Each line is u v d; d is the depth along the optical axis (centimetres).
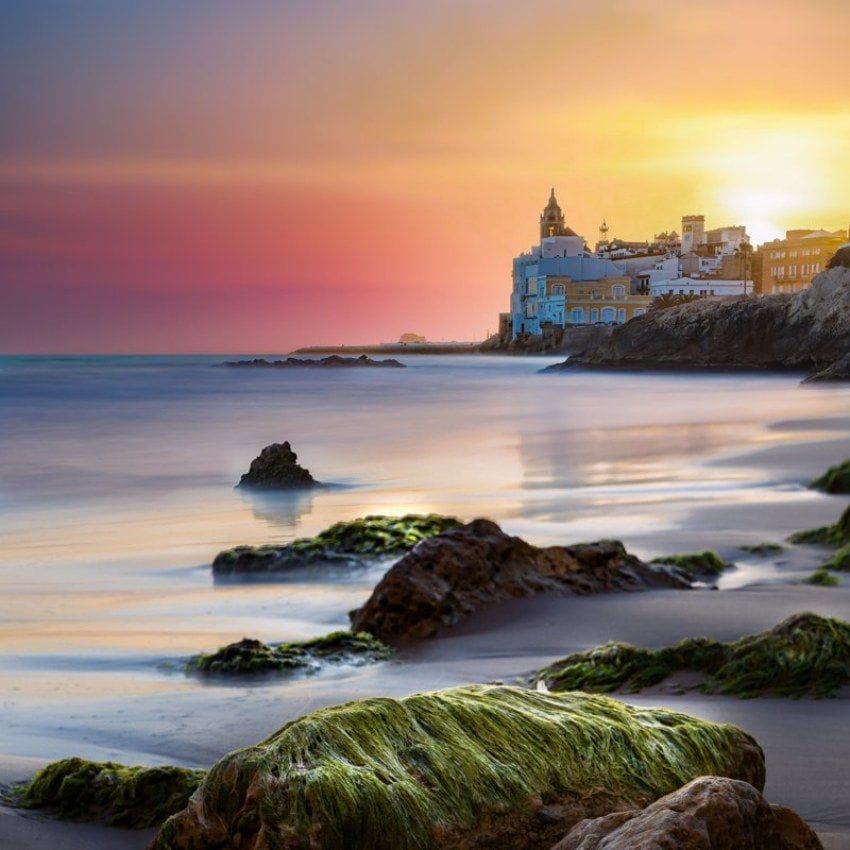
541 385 12700
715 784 408
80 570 1927
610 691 1000
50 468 3881
